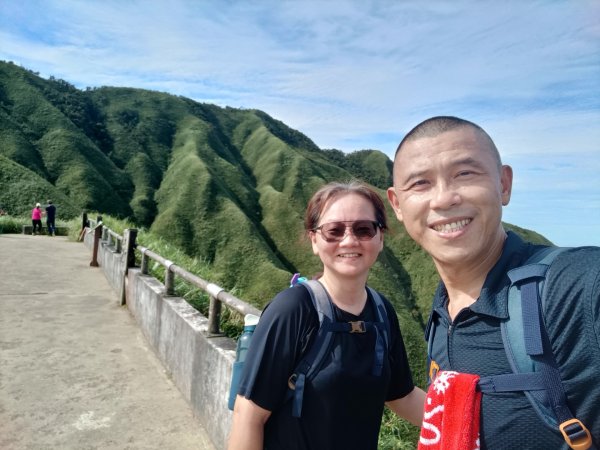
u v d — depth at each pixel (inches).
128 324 241.9
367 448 67.1
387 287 2001.7
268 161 3558.1
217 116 4566.9
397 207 60.1
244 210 2866.6
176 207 2578.7
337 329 65.0
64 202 2198.6
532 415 43.1
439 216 50.8
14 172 2225.6
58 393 156.3
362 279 70.2
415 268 2391.7
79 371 176.1
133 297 259.3
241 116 4724.4
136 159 3287.4
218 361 128.4
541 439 42.6
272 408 63.7
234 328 222.4
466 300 52.2
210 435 131.1
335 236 68.8
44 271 384.2
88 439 129.5
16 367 175.6
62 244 627.2
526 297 45.0
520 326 44.2
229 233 2396.7
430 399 49.4
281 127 4945.9
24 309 258.2
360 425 65.9
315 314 65.4
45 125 3046.3
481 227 50.4
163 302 192.5
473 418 45.6
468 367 48.4
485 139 52.7
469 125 52.5
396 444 160.7
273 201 2967.5
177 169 3152.1
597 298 41.3
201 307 245.1
